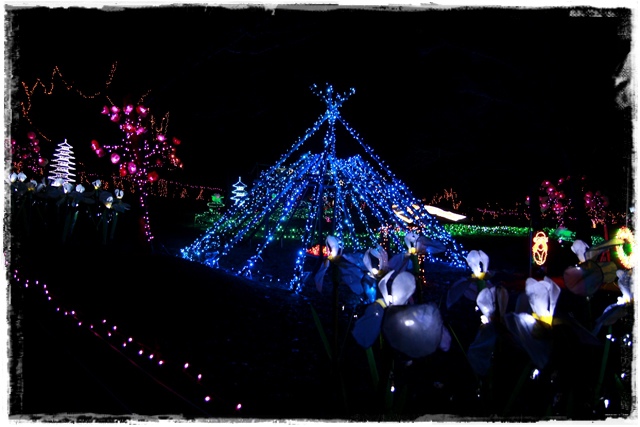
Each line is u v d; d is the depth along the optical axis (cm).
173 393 402
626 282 258
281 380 462
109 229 1218
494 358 261
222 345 554
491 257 1538
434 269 1302
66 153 1529
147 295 670
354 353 542
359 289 294
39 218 1073
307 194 1457
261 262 1323
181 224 2255
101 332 528
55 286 645
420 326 198
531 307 211
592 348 276
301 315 709
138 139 1037
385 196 1298
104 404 368
